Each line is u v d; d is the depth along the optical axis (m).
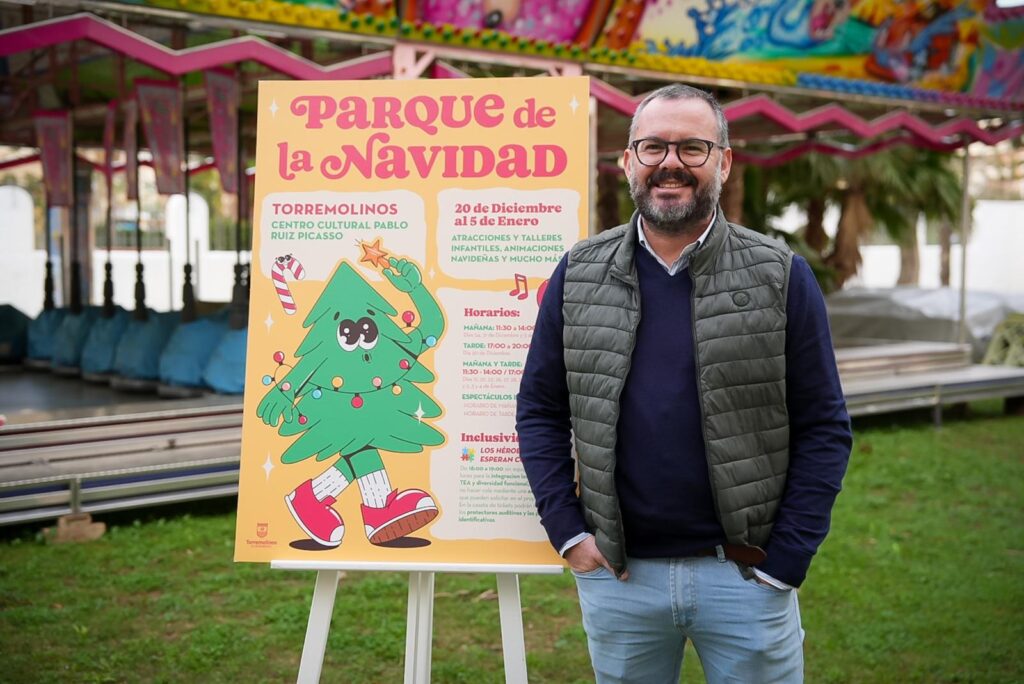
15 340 9.96
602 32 6.81
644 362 2.21
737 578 2.21
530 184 2.65
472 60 6.37
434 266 2.66
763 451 2.20
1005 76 9.70
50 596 4.49
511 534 2.60
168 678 3.68
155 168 6.23
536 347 2.42
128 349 7.85
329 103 2.70
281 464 2.64
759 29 7.73
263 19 5.45
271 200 2.70
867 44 8.47
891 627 4.26
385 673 3.78
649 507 2.23
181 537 5.43
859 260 14.48
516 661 2.62
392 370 2.65
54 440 5.61
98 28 4.93
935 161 14.52
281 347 2.67
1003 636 4.18
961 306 10.52
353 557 2.62
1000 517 6.14
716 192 2.18
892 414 9.98
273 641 4.04
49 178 8.68
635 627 2.31
